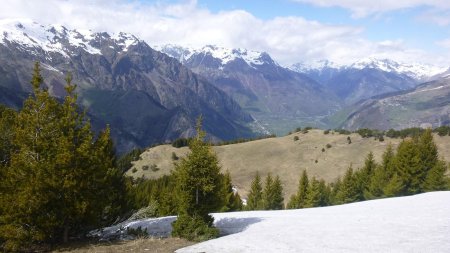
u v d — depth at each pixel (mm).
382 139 146750
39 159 20531
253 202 84188
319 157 143625
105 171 22281
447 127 133125
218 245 18953
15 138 20953
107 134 23062
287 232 22250
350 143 150750
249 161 149250
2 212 20156
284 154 150125
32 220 19875
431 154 64812
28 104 21141
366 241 18562
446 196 35000
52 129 20859
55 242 21656
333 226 23719
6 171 20734
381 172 68562
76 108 22141
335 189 88312
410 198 36500
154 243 20969
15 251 20062
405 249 16516
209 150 23625
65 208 20281
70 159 20094
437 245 16812
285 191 124375
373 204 34938
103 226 25422
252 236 21109
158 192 61875
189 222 22625
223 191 24469
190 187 23062
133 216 33750
